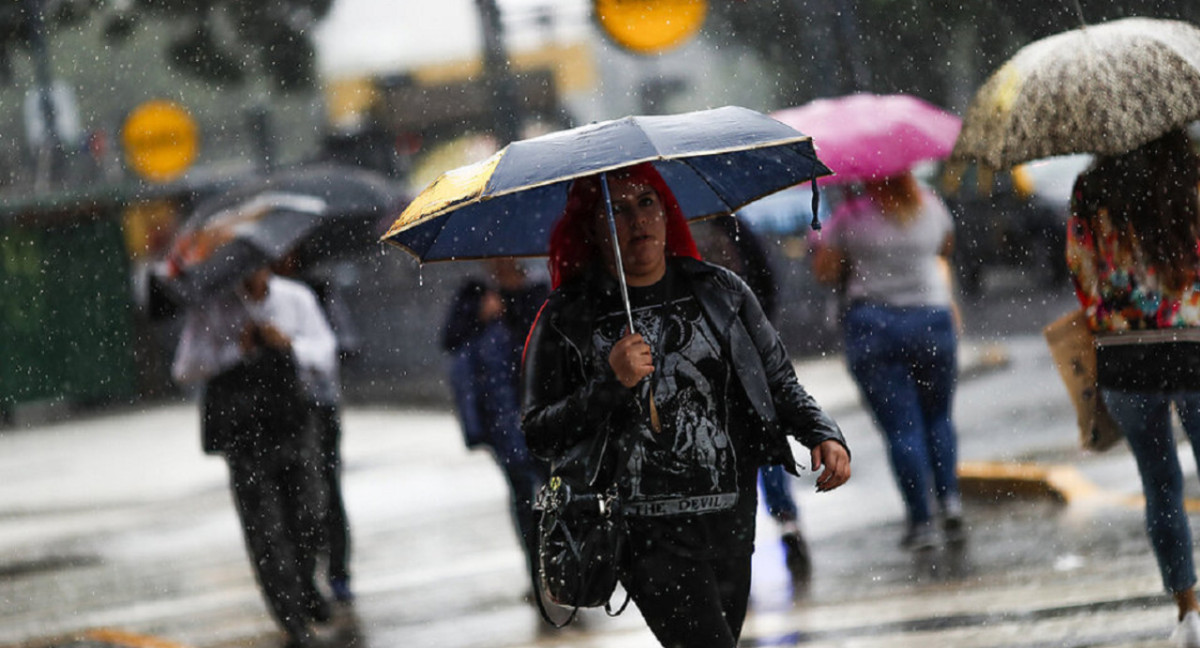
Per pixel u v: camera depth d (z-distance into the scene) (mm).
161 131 60469
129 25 78938
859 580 19781
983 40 66875
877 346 21641
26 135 89688
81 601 25484
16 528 36625
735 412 11562
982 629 16188
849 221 21844
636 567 11430
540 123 95625
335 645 19828
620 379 11078
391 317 68062
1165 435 14789
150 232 76125
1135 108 14633
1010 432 32531
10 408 75938
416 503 33188
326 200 26875
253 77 78500
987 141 15492
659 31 33688
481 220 12422
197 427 60812
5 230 75688
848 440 35406
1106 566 18562
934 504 23828
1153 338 14523
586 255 11828
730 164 12438
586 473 11281
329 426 22547
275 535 20438
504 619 20000
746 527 11602
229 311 20688
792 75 76125
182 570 27656
